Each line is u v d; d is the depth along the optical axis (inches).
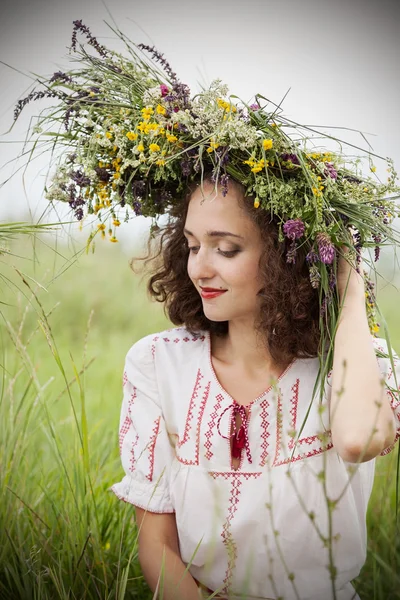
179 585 67.7
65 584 78.0
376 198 69.2
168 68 69.9
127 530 84.9
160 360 75.4
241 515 68.8
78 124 70.1
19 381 122.0
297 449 68.1
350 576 71.2
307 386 69.9
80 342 185.9
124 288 222.8
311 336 70.0
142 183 68.9
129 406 76.6
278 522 68.0
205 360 73.8
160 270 81.1
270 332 68.9
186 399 72.8
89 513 82.0
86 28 70.5
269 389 69.9
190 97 72.0
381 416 62.1
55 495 91.7
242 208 66.6
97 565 79.3
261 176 64.3
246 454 69.5
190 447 71.2
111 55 71.6
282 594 69.9
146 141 67.4
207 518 70.2
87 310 207.5
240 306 69.3
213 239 67.9
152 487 73.0
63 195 68.7
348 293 68.7
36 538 81.7
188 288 77.0
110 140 68.4
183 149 66.9
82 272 228.8
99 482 94.9
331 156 70.6
